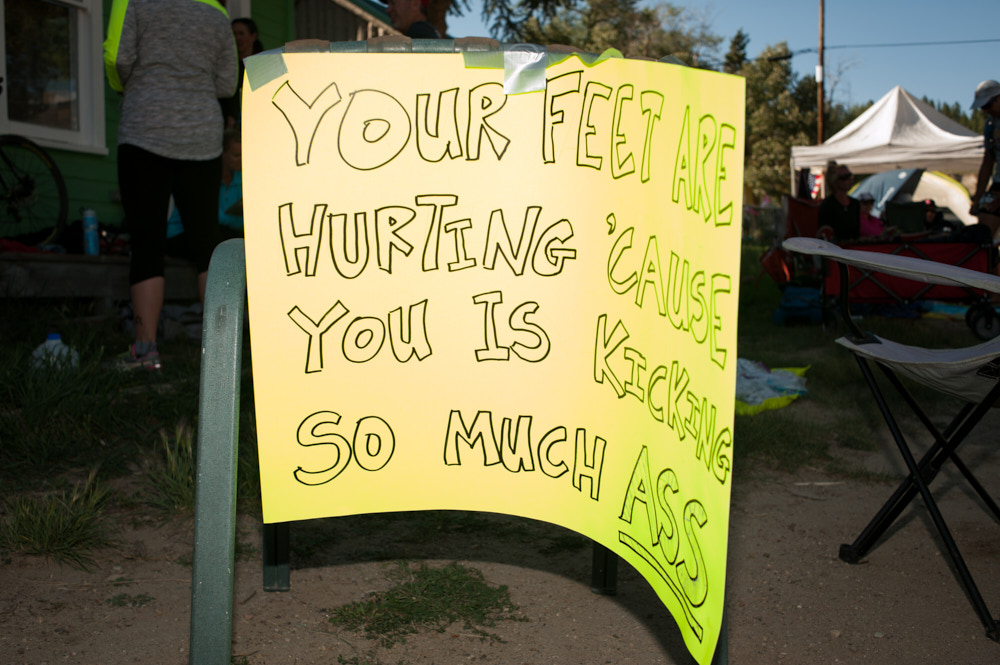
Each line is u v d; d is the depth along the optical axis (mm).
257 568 2352
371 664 1839
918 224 10164
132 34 4172
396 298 1418
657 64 1296
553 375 1477
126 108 4293
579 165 1449
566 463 1496
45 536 2352
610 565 2225
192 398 3762
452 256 1437
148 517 2672
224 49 4523
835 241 8578
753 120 55906
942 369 2094
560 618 2096
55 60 6957
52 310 5586
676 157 1237
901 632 2068
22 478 2896
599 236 1466
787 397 4629
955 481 3387
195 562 1162
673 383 1256
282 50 1361
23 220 6285
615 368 1458
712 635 1106
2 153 6086
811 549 2619
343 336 1396
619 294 1438
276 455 1376
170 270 6266
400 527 2701
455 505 1464
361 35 10961
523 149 1438
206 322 1226
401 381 1429
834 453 3746
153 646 1889
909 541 2711
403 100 1399
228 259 1318
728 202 1085
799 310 8414
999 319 7438
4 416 3291
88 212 6117
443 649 1919
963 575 2133
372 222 1396
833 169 8836
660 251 1293
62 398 3445
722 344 1091
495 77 1425
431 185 1419
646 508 1361
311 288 1375
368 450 1419
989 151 7715
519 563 2447
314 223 1370
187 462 2910
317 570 2346
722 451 1084
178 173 4523
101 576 2250
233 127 6137
